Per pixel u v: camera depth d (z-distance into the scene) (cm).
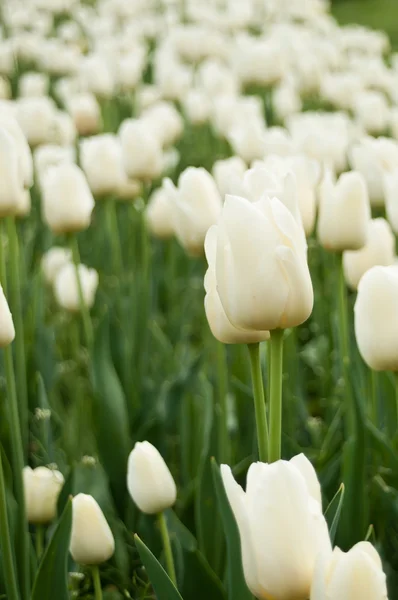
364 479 170
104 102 361
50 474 171
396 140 282
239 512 141
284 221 144
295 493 140
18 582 167
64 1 637
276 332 147
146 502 162
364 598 138
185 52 444
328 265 239
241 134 228
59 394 236
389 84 400
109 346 200
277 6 603
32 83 392
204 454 174
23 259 234
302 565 140
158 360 230
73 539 160
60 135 280
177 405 192
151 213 232
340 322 179
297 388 202
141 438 191
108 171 213
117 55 445
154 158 204
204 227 173
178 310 271
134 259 268
